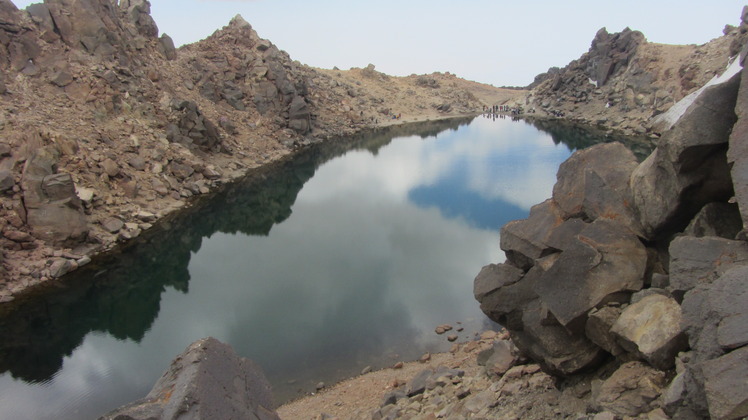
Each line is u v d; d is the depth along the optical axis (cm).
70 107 3572
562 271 841
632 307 734
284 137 6219
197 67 6019
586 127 7394
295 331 1833
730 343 491
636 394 640
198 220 3284
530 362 1062
